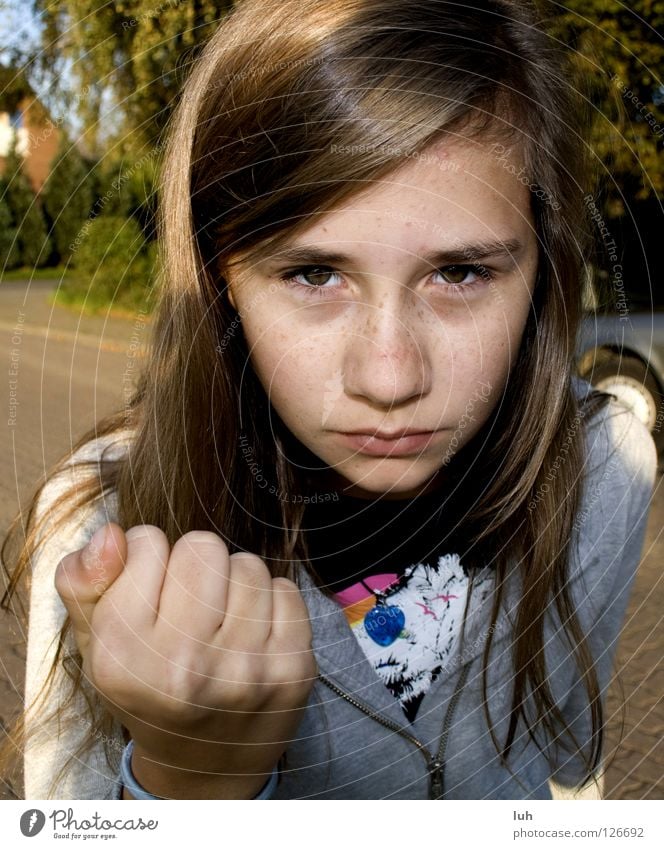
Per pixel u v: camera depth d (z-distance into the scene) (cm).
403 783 80
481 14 64
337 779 78
